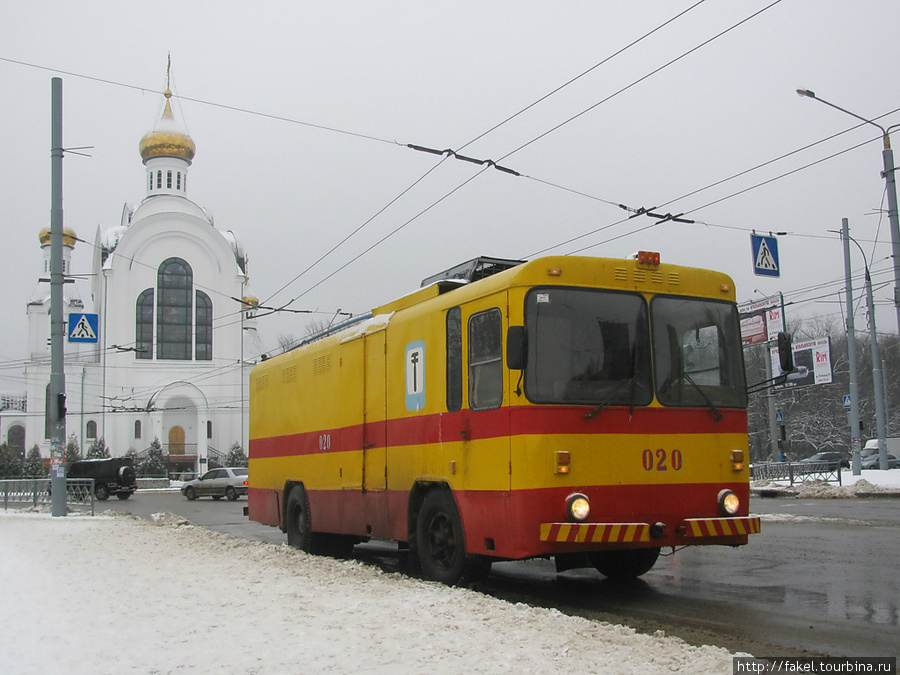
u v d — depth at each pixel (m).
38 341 73.31
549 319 8.64
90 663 6.06
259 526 22.66
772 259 22.03
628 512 8.56
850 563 11.16
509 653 5.95
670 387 8.99
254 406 17.12
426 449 10.23
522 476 8.36
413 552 10.66
